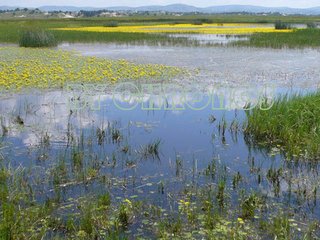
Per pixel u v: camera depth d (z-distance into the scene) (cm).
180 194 619
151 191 629
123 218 544
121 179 671
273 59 1962
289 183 658
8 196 596
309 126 873
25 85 1291
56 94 1205
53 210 570
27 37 2598
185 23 5791
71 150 787
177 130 922
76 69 1567
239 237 502
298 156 772
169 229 525
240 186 648
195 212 561
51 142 827
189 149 811
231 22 6103
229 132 914
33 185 645
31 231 516
